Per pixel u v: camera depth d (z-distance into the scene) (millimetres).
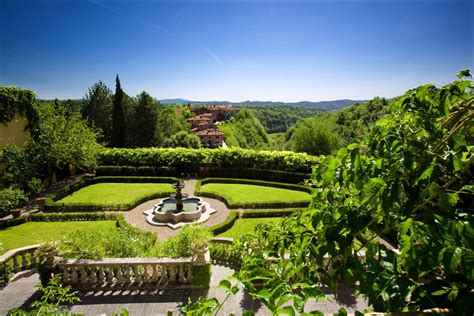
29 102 18078
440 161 1847
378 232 1869
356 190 1912
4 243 10719
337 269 1858
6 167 16547
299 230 2455
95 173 22406
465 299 1183
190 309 1607
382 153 1784
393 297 1424
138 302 6336
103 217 13438
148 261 6805
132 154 23328
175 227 12484
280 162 21594
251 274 1774
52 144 18172
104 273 6852
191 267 6824
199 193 17469
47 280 6641
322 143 38719
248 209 15062
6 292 6934
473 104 1708
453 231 1278
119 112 32812
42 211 14602
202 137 64312
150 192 18266
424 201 1585
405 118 2152
